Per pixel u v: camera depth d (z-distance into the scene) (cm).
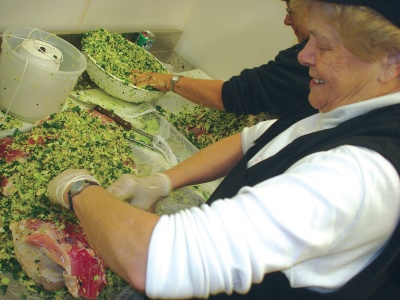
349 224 48
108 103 137
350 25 50
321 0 51
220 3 181
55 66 103
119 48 146
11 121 107
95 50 132
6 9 115
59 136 102
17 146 97
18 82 100
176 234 51
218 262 48
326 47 56
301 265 53
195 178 101
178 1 178
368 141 51
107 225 57
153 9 169
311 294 56
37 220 82
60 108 113
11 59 98
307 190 48
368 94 56
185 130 148
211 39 191
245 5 175
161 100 156
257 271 48
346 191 47
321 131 61
